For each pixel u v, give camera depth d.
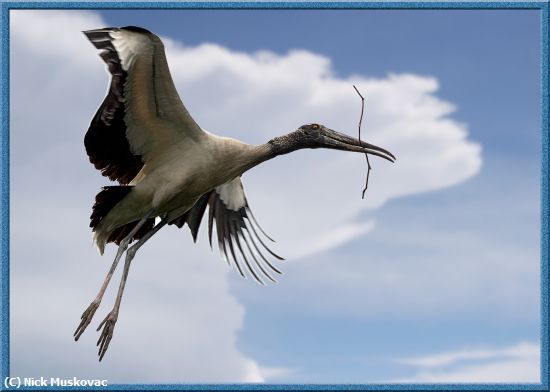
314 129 10.96
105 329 9.76
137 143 10.22
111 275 9.91
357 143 10.94
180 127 10.12
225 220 12.29
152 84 9.66
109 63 9.44
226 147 10.40
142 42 9.33
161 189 10.20
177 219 12.12
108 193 10.21
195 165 10.21
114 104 9.77
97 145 10.17
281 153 10.90
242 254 12.18
